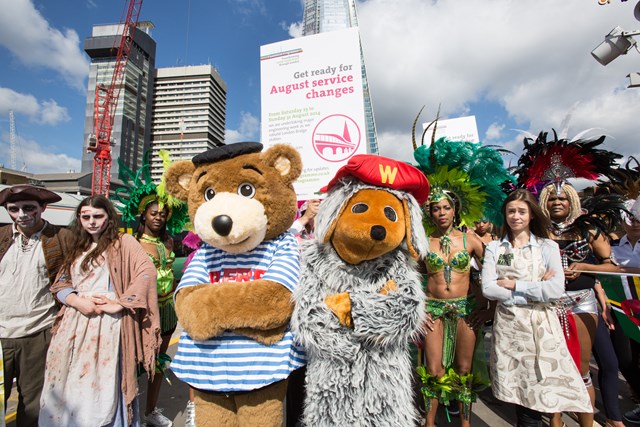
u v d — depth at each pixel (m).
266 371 1.77
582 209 3.09
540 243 2.49
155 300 2.42
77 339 2.18
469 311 2.80
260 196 1.93
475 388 2.78
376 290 1.79
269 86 3.07
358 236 1.66
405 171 1.93
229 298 1.71
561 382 2.25
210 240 1.81
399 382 1.77
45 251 2.50
